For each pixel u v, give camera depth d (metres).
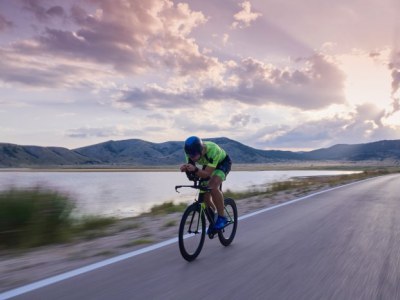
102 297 4.32
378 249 6.82
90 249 7.23
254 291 4.56
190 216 6.15
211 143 6.55
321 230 8.76
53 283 4.84
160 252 6.56
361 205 13.81
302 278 5.07
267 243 7.34
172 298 4.31
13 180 10.16
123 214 16.72
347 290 4.63
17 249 7.56
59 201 8.88
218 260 6.03
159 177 89.19
